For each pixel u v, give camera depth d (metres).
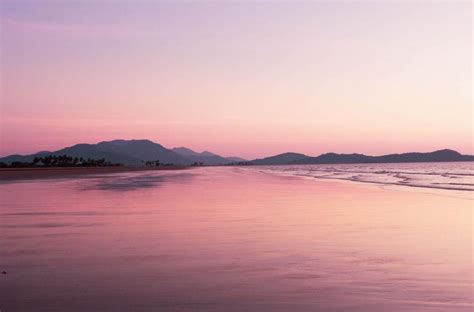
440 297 7.38
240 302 7.13
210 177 73.62
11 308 6.84
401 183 51.03
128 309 6.80
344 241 12.91
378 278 8.66
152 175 84.50
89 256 10.80
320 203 25.30
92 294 7.56
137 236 13.83
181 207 22.81
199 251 11.43
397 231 14.84
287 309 6.79
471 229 15.27
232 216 19.17
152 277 8.74
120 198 28.30
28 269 9.42
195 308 6.84
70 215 19.34
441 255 10.88
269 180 61.16
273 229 15.35
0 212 20.36
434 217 18.73
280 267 9.63
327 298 7.34
